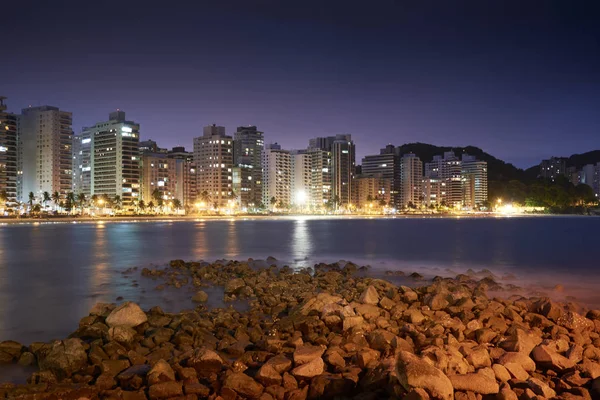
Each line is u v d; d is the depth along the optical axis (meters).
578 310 26.64
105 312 24.39
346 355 17.12
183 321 22.45
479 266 54.28
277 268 49.12
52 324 25.36
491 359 16.31
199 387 14.25
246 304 29.70
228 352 17.72
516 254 69.56
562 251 74.88
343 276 41.22
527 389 13.41
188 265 49.53
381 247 83.00
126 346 18.83
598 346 19.23
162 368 15.08
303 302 25.59
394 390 13.02
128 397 13.95
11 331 23.88
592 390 13.72
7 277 44.12
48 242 94.75
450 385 12.70
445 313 23.66
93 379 15.81
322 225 193.75
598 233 133.25
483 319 22.22
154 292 34.84
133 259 61.53
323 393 13.93
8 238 107.19
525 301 27.58
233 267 45.06
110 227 167.50
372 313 23.02
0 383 16.31
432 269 51.41
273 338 18.86
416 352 17.11
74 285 38.75
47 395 14.01
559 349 17.58
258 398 13.77
